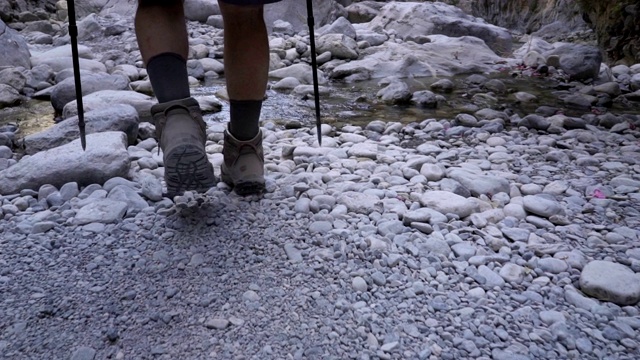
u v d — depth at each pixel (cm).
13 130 344
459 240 190
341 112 391
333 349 139
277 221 199
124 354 138
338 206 210
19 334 145
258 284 164
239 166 215
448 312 154
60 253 182
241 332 145
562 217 208
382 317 151
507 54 673
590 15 649
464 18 737
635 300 159
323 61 563
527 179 249
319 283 165
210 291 161
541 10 977
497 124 340
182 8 189
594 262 172
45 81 451
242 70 195
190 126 180
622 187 241
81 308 155
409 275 170
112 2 803
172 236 190
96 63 490
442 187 234
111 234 193
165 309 154
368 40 648
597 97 435
